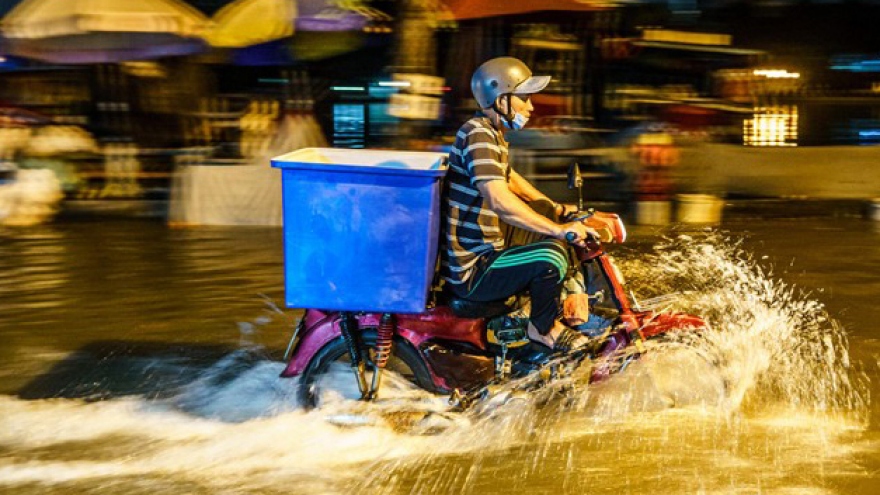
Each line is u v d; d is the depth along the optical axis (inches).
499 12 398.3
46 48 426.9
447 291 169.3
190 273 283.7
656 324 168.2
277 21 424.8
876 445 162.6
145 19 404.2
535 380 169.0
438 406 170.2
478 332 169.6
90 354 214.2
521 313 168.9
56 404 186.1
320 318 172.6
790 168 406.9
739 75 479.5
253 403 185.9
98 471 156.3
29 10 413.7
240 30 420.2
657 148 360.8
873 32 582.6
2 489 149.9
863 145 449.7
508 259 162.2
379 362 168.6
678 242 323.6
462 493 147.5
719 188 405.1
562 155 397.4
